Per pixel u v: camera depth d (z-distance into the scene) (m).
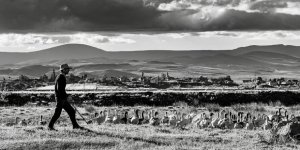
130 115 46.69
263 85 145.00
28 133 23.84
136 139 23.94
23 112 48.66
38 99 69.69
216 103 72.69
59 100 24.77
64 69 24.81
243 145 23.94
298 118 36.91
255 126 33.62
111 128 28.48
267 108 61.66
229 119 35.66
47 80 166.75
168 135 25.88
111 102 69.50
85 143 21.98
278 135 25.62
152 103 70.56
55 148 21.06
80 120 39.59
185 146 22.83
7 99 68.69
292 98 76.56
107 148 21.42
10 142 21.38
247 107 60.53
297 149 23.00
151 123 33.09
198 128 31.75
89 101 69.31
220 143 24.38
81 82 140.88
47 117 42.66
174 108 59.56
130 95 71.50
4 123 35.62
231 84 168.62
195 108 59.78
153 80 180.75
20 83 140.38
